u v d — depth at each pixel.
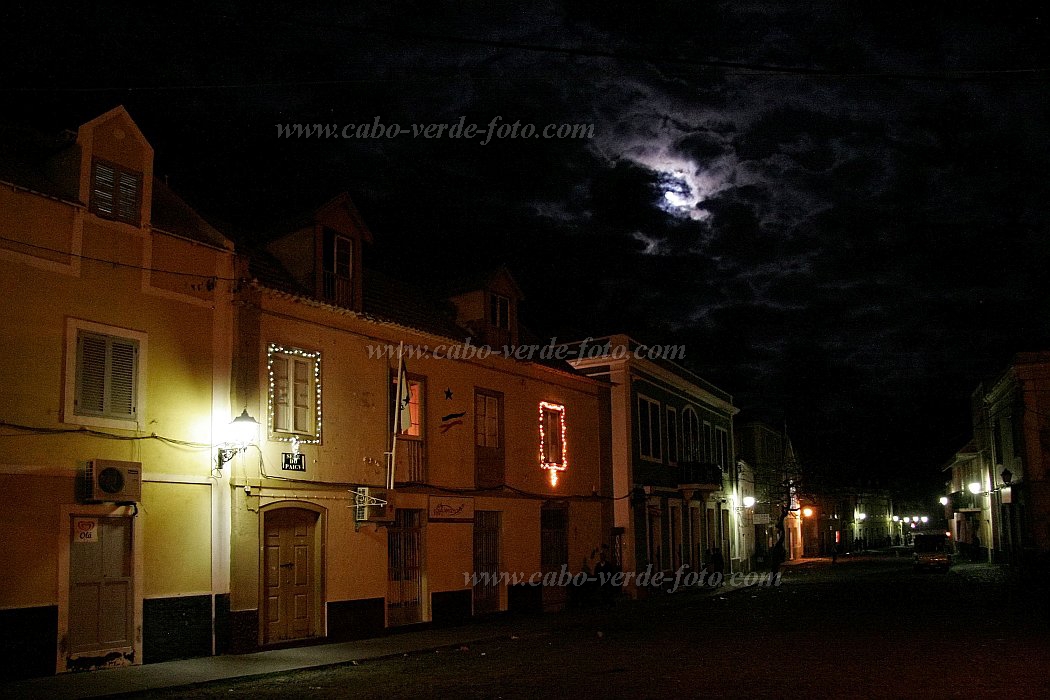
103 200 15.18
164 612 15.33
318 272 18.98
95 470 14.22
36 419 13.81
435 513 21.50
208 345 16.61
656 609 26.09
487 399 24.33
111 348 15.00
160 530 15.42
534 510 25.59
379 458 20.02
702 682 12.30
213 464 16.38
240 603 16.44
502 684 12.73
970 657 14.29
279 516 17.73
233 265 17.22
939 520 99.56
